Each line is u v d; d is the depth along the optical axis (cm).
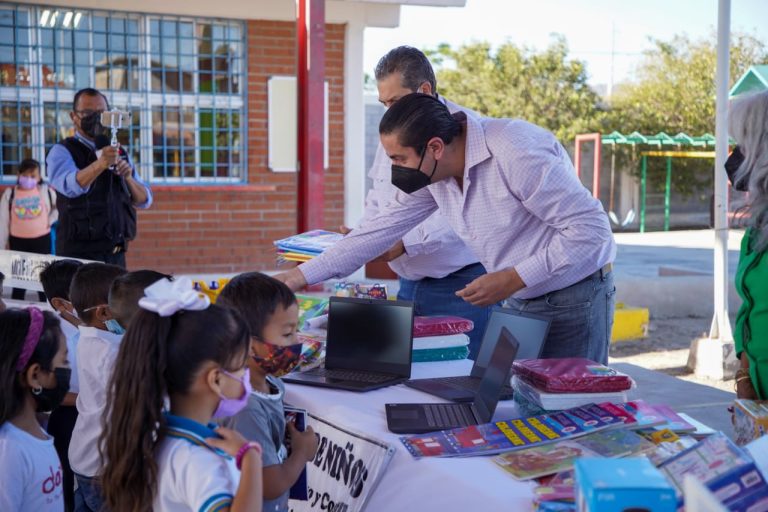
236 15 828
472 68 2738
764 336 215
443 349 319
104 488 177
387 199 384
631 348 732
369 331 302
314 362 304
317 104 694
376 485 223
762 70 1241
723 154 595
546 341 290
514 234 283
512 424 229
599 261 279
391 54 339
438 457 214
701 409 541
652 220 2355
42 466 226
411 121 267
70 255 512
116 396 174
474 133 275
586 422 219
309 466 264
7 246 695
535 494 187
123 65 811
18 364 220
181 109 835
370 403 266
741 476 163
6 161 786
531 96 2658
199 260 841
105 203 510
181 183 842
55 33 786
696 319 869
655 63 2616
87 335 277
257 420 208
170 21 820
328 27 859
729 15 563
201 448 172
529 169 267
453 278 388
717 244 629
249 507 166
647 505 129
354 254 317
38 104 788
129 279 265
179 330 172
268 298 224
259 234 860
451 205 294
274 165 862
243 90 849
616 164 2395
